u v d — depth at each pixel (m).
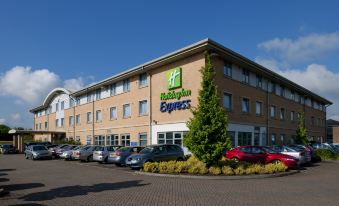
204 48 25.23
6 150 48.75
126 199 10.56
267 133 33.16
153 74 31.11
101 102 40.50
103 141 39.47
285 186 13.27
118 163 23.09
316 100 50.97
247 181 14.95
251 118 30.48
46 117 60.00
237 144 27.88
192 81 26.62
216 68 26.20
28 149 34.97
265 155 20.61
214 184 13.91
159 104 29.94
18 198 10.98
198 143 17.94
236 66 29.03
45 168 22.52
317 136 50.16
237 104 28.50
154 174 17.27
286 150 22.73
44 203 10.12
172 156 21.53
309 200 10.29
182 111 27.36
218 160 18.44
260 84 32.94
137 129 32.88
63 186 13.62
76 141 45.34
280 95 37.34
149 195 11.25
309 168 21.75
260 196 10.98
